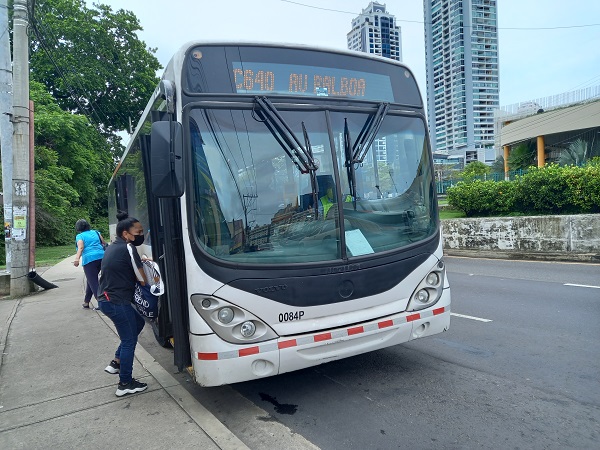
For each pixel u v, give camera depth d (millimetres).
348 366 5000
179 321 3752
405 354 5293
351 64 4355
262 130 3814
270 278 3627
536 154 37562
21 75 10164
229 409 4109
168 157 3357
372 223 4148
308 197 3883
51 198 26812
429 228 4516
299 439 3525
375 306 4059
